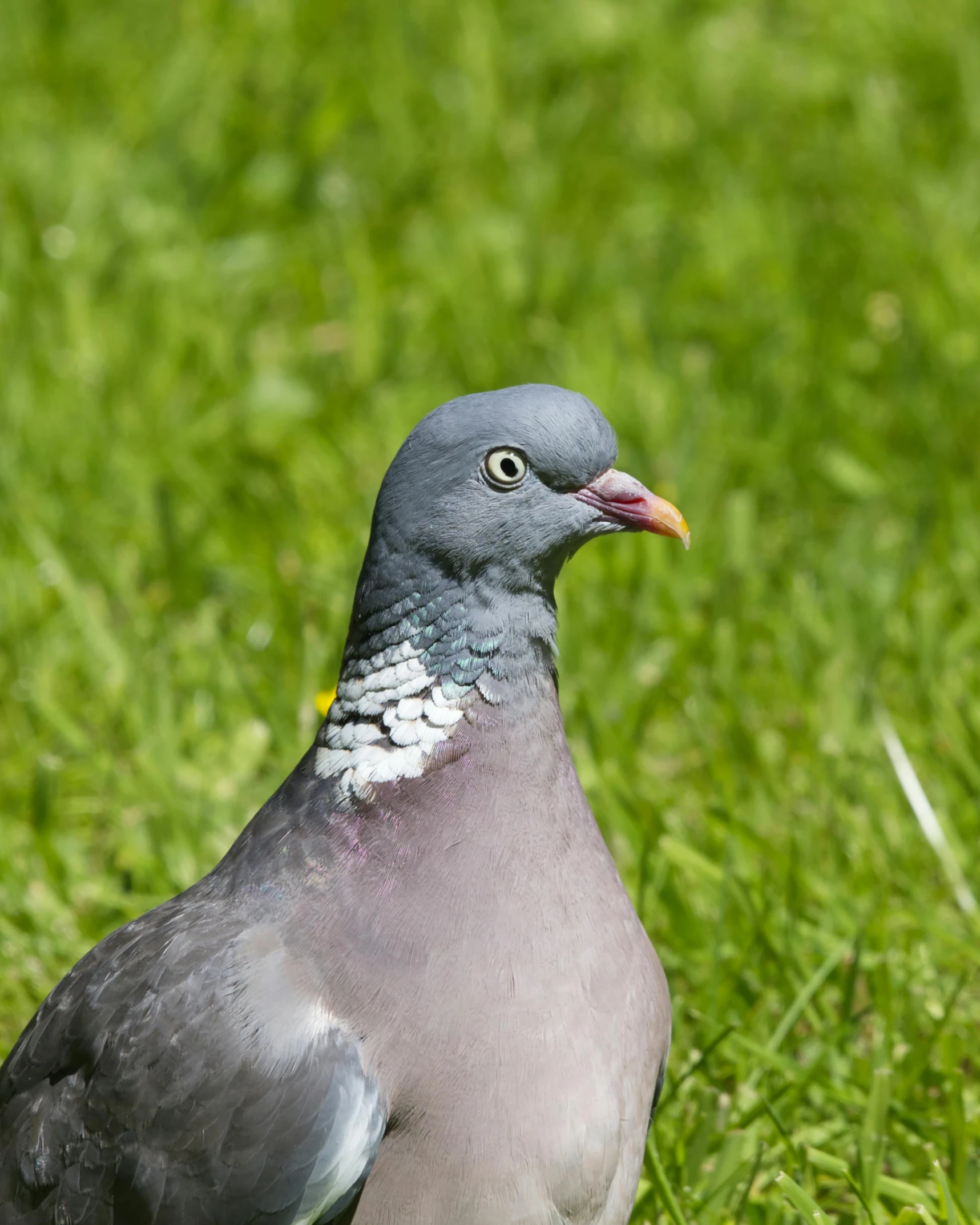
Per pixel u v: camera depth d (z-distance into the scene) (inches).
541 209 616.7
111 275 579.8
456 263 586.6
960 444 502.3
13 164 629.0
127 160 637.3
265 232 619.5
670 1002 241.3
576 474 229.8
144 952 227.1
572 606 428.1
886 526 477.4
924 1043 296.4
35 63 690.2
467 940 215.9
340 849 222.5
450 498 225.9
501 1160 213.9
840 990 321.1
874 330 561.0
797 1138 288.2
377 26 720.3
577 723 392.5
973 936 333.1
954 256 578.9
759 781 377.4
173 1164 216.8
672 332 562.9
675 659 414.3
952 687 402.0
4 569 443.2
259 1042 214.2
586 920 223.0
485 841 220.4
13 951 332.2
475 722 225.1
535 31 730.8
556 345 544.7
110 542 467.8
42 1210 225.6
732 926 329.4
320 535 462.6
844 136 657.6
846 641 421.7
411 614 226.5
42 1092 230.1
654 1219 272.8
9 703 413.7
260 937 220.5
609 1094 220.7
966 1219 263.1
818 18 734.5
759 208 619.5
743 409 519.2
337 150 660.1
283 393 523.8
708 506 480.1
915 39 706.8
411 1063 213.2
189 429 507.2
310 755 234.5
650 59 709.9
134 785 373.7
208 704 401.7
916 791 350.6
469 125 665.6
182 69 674.8
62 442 495.5
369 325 551.8
